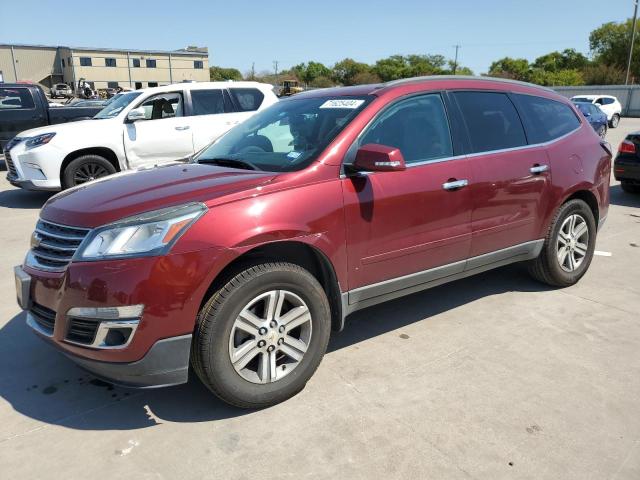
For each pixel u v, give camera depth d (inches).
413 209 135.9
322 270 126.6
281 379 117.3
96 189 124.7
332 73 3991.1
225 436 108.5
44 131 332.8
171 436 108.7
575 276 187.8
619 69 2758.4
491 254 159.8
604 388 124.6
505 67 3479.3
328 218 120.5
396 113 139.3
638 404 118.3
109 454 103.5
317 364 123.4
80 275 103.2
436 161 142.7
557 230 177.5
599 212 191.5
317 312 120.9
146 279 101.1
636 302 176.2
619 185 407.8
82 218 109.4
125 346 102.6
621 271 207.6
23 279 115.2
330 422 112.5
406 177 134.6
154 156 359.6
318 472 98.0
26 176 332.8
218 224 106.8
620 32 2810.0
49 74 3061.0
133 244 102.9
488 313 167.5
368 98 139.6
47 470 99.1
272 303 114.0
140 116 348.5
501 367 134.4
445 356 140.2
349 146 128.3
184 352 106.3
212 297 107.3
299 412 116.1
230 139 160.1
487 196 152.3
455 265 150.8
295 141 136.3
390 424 111.6
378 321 162.4
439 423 111.8
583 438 107.0
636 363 136.1
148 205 108.3
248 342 112.6
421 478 96.4
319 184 121.1
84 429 111.3
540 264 180.5
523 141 167.0
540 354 140.9
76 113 497.4
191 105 370.6
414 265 140.5
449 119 149.8
